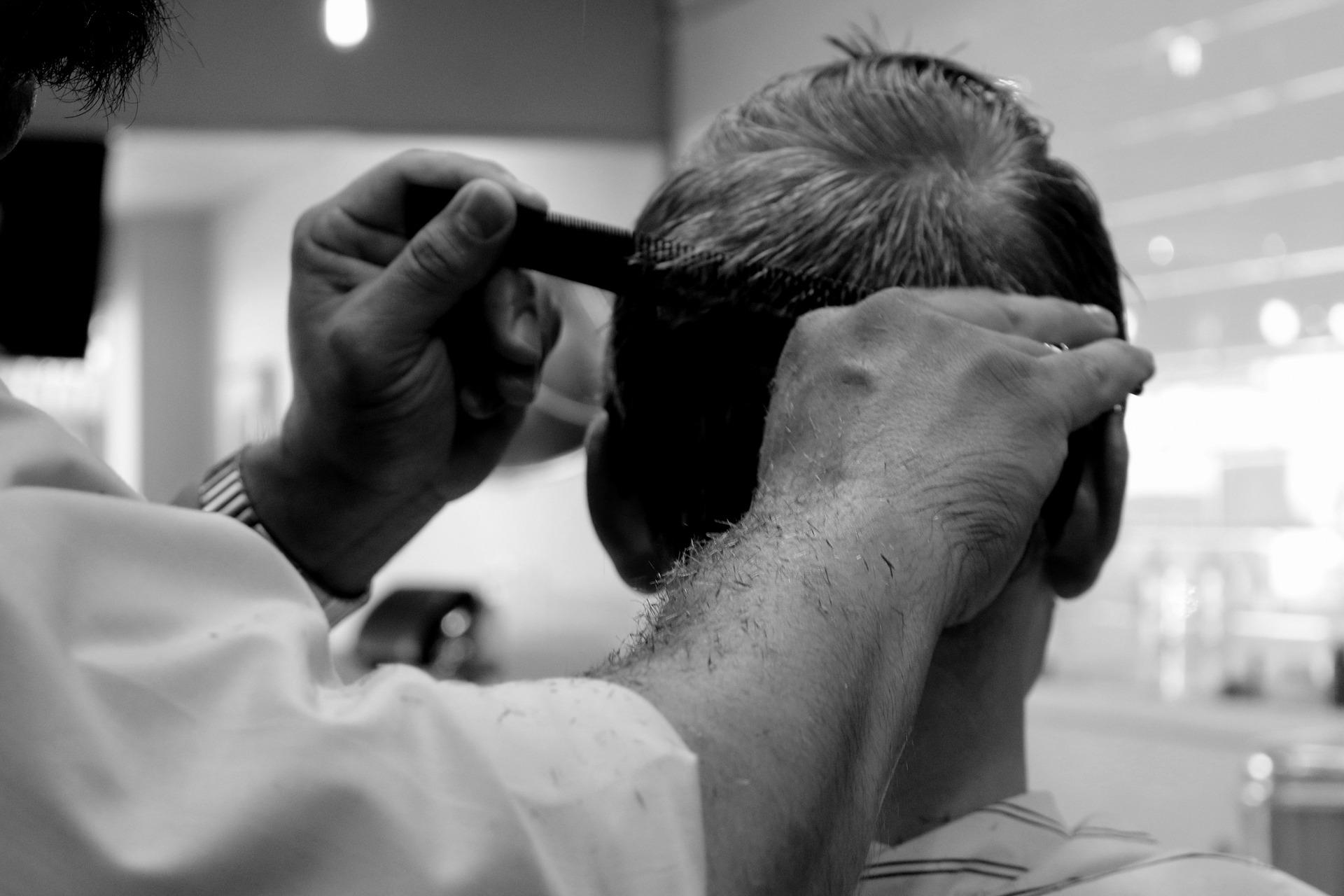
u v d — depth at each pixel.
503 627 4.58
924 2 3.51
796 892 0.47
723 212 0.80
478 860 0.41
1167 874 0.75
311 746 0.41
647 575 0.88
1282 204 2.87
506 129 3.45
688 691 0.48
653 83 3.91
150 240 7.38
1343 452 2.79
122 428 7.50
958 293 0.72
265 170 6.21
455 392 0.96
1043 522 0.76
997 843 0.76
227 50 3.04
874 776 0.51
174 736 0.42
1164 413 3.16
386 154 5.27
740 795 0.46
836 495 0.58
